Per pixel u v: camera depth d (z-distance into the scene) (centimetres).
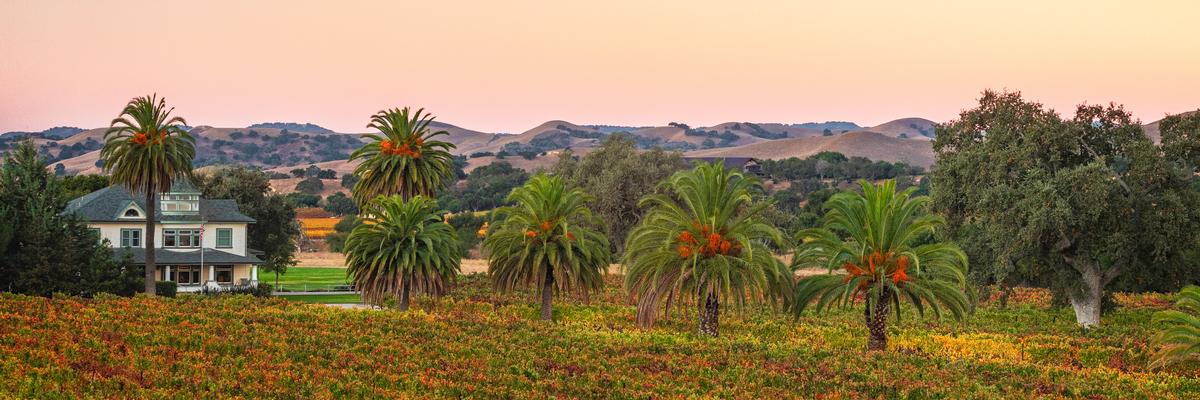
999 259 5650
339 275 10469
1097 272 5847
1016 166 5753
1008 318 6019
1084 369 3969
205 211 8506
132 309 4331
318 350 3659
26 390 2831
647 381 3388
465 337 4131
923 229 4559
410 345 3894
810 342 4769
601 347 4062
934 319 5741
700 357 3884
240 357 3428
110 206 8281
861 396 3288
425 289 5838
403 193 6894
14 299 4262
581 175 11300
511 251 5712
